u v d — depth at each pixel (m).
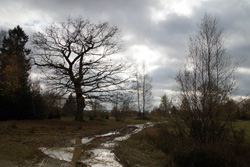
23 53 30.33
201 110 10.56
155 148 11.47
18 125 18.80
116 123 34.44
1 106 24.89
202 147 8.41
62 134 16.08
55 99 24.23
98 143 12.89
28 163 7.66
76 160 8.47
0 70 23.34
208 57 10.85
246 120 10.40
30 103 27.73
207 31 11.14
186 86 11.13
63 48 25.02
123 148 11.39
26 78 27.39
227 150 8.43
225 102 10.14
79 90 24.47
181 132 11.52
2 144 10.46
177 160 8.28
